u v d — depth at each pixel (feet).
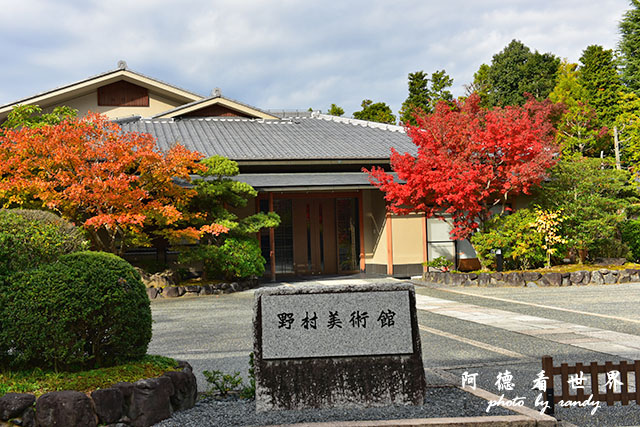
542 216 57.57
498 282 56.03
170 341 32.12
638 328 32.94
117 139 49.93
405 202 57.47
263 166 66.23
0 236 19.22
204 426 17.22
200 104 78.69
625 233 71.26
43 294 18.38
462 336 31.65
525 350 27.71
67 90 76.07
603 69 128.06
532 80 138.41
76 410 16.47
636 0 118.73
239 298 51.08
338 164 66.90
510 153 54.70
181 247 54.60
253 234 67.10
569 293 49.75
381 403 19.13
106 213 50.85
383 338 19.49
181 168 50.31
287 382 19.04
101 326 19.11
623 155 107.14
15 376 18.65
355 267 71.77
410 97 131.64
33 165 48.01
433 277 60.44
